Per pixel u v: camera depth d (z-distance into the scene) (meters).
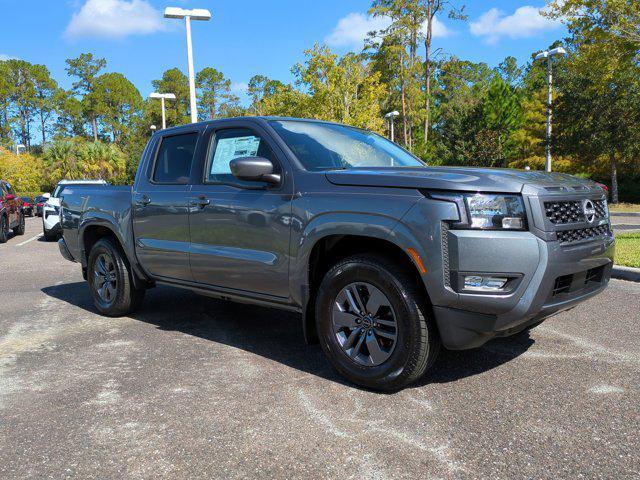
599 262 3.53
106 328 5.10
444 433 2.83
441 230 3.05
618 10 16.31
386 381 3.31
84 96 102.75
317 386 3.52
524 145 40.88
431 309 3.21
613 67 17.75
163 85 102.94
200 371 3.85
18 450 2.74
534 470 2.46
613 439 2.73
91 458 2.65
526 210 3.07
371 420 3.00
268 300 4.01
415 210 3.13
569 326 4.80
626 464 2.50
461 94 67.50
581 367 3.76
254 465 2.55
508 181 3.12
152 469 2.54
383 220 3.23
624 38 16.83
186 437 2.84
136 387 3.56
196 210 4.39
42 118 106.31
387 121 51.56
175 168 4.81
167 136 4.96
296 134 4.16
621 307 5.47
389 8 45.34
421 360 3.22
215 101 105.44
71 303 6.32
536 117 40.03
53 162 57.44
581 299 3.45
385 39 45.91
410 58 48.19
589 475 2.41
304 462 2.57
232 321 5.28
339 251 3.75
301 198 3.66
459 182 3.07
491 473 2.44
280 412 3.13
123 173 61.44
